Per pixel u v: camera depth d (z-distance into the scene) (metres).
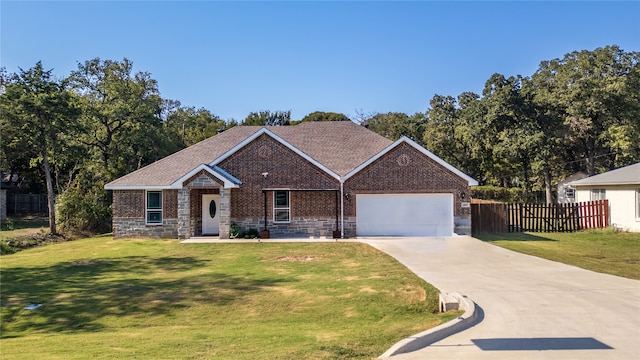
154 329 10.27
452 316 9.89
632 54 49.94
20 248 24.22
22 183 49.38
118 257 19.30
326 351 7.73
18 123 27.55
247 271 15.85
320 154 27.83
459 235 24.03
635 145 45.91
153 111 44.53
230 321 10.83
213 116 75.69
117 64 42.72
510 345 7.82
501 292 11.94
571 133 48.34
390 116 71.56
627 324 9.04
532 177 56.19
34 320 11.40
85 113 38.78
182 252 19.97
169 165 26.94
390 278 14.02
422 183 24.39
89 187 34.97
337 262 17.17
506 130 48.62
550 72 54.78
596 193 31.84
